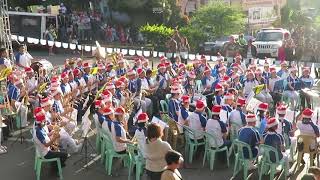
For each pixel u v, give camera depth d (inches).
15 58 719.7
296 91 689.6
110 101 467.2
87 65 667.4
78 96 626.8
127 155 424.2
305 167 455.5
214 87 619.8
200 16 1378.0
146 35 1366.9
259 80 675.4
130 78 624.4
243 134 418.0
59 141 459.5
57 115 482.9
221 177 433.1
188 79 647.8
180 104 496.7
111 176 433.4
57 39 1310.3
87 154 491.5
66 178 428.5
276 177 428.5
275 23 1784.0
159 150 320.8
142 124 393.7
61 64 1016.2
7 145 525.0
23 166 462.0
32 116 624.1
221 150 449.1
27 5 1478.8
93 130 565.6
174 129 474.3
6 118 538.6
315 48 1055.6
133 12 1547.7
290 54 1014.4
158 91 640.4
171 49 1022.4
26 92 577.9
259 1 1800.0
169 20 1582.2
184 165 460.4
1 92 549.6
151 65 1016.2
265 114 470.6
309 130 435.8
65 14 1378.0
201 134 461.7
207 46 1306.6
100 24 1462.8
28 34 1288.1
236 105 481.4
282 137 417.4
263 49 1187.3
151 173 324.2
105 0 1556.3
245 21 1633.9
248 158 416.2
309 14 1772.9
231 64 804.6
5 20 719.7
